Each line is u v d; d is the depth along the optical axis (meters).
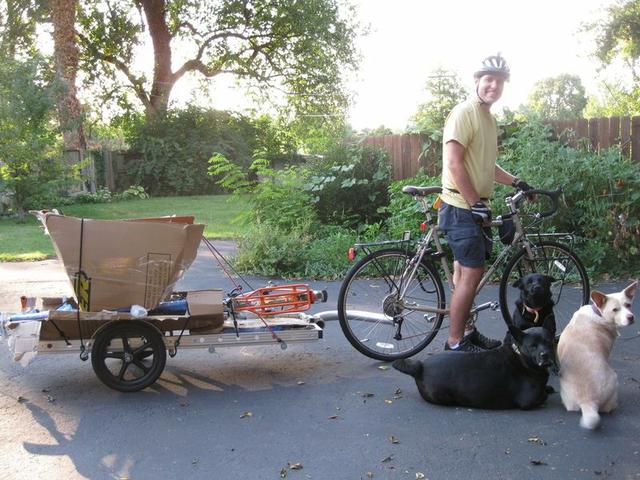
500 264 4.93
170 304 4.13
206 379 4.24
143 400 3.86
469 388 3.63
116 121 29.23
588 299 5.10
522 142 8.30
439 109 9.77
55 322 3.88
